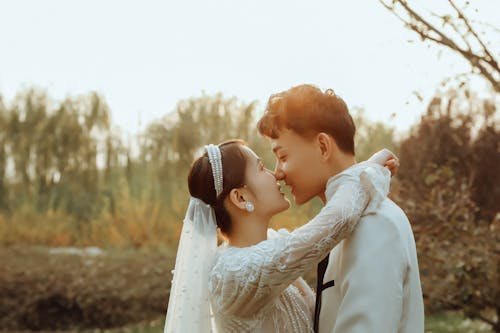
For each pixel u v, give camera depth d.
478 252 4.93
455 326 7.29
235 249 2.27
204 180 2.39
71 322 9.63
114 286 9.66
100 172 16.38
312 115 2.21
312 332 2.27
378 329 1.93
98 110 16.45
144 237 12.73
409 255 2.06
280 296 2.29
